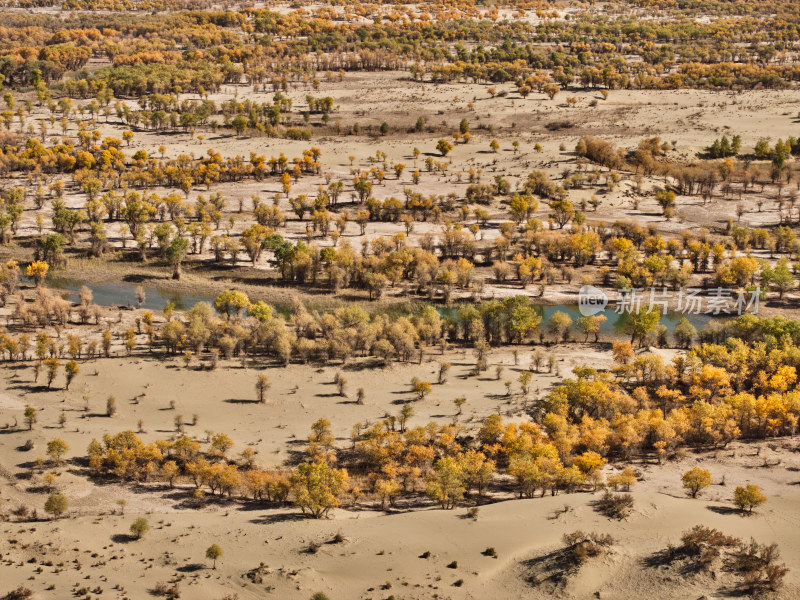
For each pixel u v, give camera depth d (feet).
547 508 429.38
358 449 516.32
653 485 475.31
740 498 424.87
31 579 358.64
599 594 353.10
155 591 353.31
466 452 505.66
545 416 549.95
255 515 441.68
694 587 351.46
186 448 495.82
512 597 353.92
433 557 385.50
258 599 351.67
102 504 450.71
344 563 381.60
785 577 357.00
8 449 502.79
